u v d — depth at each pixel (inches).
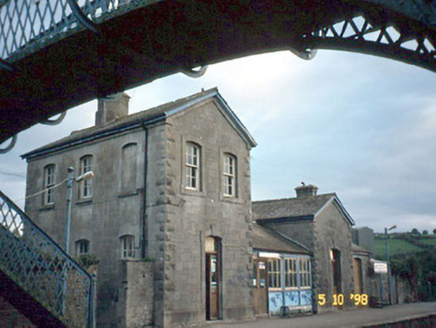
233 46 325.7
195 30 314.2
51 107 442.6
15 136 500.1
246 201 752.3
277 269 832.3
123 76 385.4
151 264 607.8
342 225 1024.2
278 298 816.3
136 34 327.0
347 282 1002.1
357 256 1075.9
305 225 930.7
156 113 650.2
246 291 719.7
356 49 273.0
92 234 704.4
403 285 1294.3
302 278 884.0
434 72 244.2
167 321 591.8
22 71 381.4
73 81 393.7
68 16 336.2
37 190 818.8
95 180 721.0
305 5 277.1
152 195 636.1
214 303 676.1
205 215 675.4
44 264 450.0
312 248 914.7
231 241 710.5
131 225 650.8
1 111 448.5
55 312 437.1
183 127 666.2
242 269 721.0
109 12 315.9
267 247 810.2
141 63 355.6
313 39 294.0
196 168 684.7
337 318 769.6
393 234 3233.3
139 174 657.6
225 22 298.2
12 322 426.6
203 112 701.9
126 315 563.8
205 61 346.0
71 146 772.0
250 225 749.9
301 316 819.4
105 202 696.4
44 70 382.0
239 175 748.0
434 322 850.8
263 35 306.3
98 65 369.1
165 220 614.2
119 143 697.0
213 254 687.7
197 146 690.8
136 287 581.9
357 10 266.8
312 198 1007.6
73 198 748.6
